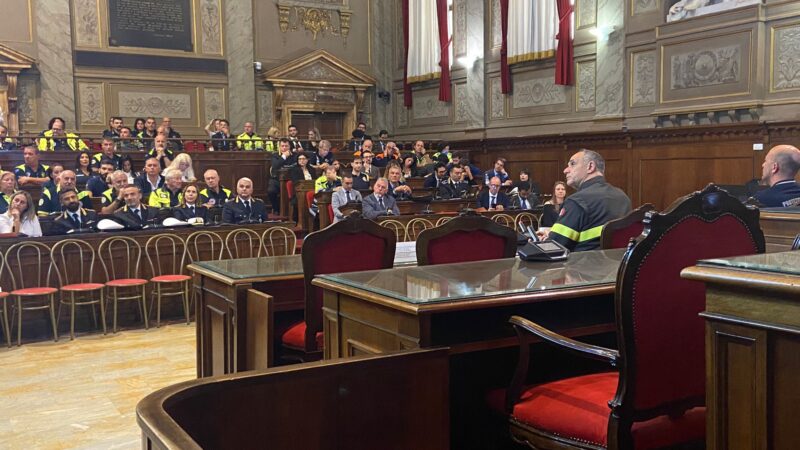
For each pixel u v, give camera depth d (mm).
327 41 15453
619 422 1899
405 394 2000
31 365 5043
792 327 1386
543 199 11102
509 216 8141
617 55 10977
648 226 1871
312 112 15352
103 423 3857
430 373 2053
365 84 15555
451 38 14312
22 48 12586
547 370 2885
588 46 11500
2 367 4996
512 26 12750
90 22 13148
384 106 16016
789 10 8812
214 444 1648
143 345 5609
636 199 10695
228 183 11312
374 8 15883
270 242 6883
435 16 14531
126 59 13422
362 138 13641
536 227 8297
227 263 3863
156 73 13680
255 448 1728
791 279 1369
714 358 1545
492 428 2762
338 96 15414
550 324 2391
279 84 14688
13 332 5859
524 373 2221
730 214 1996
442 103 14695
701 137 9727
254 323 3275
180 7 13852
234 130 14336
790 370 1409
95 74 13188
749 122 9070
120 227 6426
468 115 13984
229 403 1678
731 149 9391
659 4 10344
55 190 7348
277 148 12445
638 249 1855
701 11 9711
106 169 9109
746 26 9117
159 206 7465
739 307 1489
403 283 2439
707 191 1961
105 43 13266
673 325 1938
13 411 4062
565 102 12023
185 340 5766
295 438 1799
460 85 14172
